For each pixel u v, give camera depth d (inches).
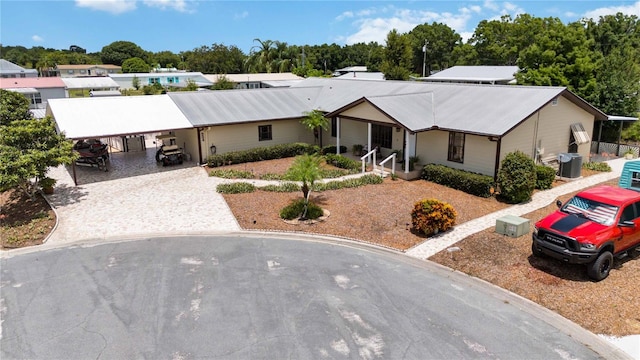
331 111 1090.1
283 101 1170.0
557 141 888.3
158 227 616.7
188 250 538.9
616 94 1170.0
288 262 501.7
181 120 969.5
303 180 628.4
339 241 564.1
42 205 720.3
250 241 565.9
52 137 737.6
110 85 2731.3
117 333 368.5
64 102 993.5
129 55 5669.3
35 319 392.2
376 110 879.7
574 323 374.9
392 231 590.2
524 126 791.7
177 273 476.7
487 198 724.7
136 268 490.9
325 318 386.0
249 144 1068.5
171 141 1072.2
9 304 418.6
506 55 3289.9
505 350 340.5
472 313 392.8
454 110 866.8
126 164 1007.6
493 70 2377.0
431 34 3848.4
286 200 727.1
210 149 1003.9
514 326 372.8
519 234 553.9
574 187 793.6
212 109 1051.9
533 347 344.5
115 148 1206.9
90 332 370.6
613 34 1888.5
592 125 976.9
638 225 462.0
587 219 458.3
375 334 362.0
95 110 968.9
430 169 823.7
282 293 430.0
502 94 864.9
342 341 353.1
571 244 432.1
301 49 3540.8
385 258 512.1
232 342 353.7
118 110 984.3
